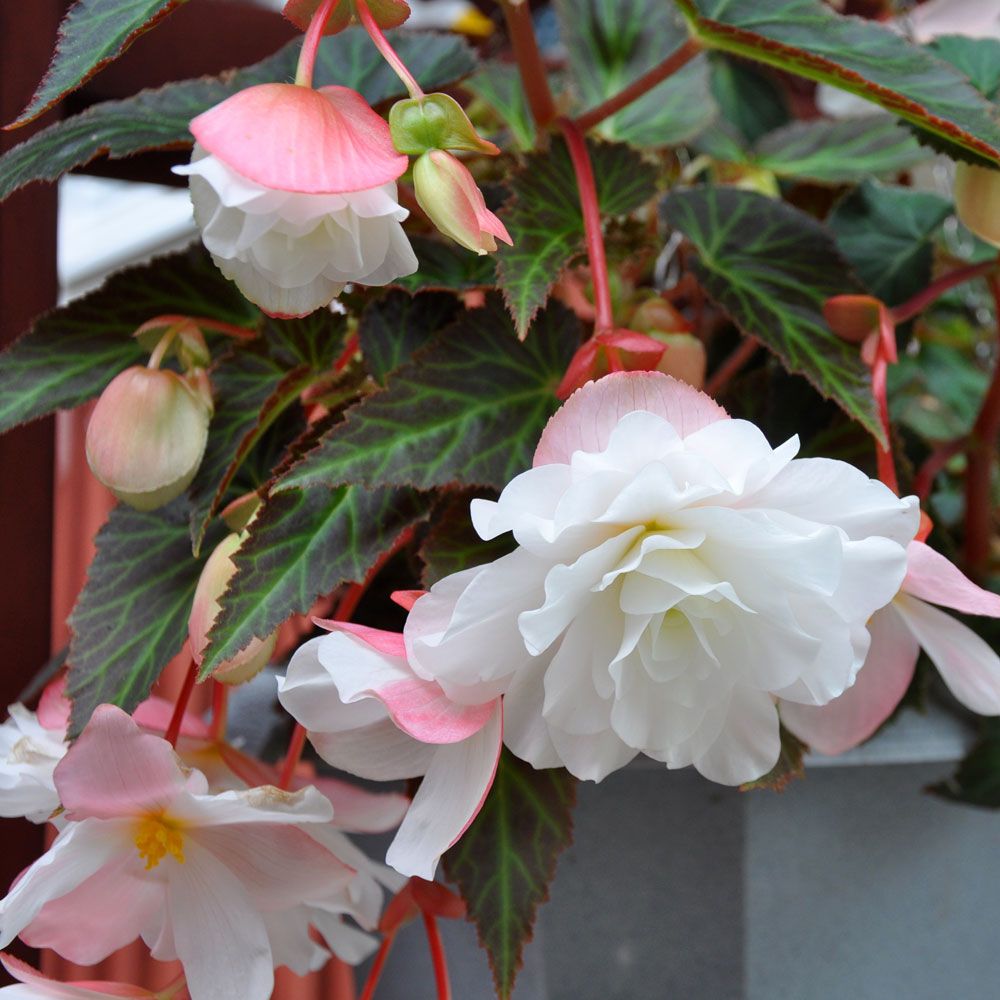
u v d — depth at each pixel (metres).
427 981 0.63
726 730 0.49
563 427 0.47
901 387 0.67
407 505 0.53
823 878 0.60
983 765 0.60
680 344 0.56
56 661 0.59
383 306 0.56
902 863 0.61
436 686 0.47
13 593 0.60
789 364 0.55
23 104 0.59
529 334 0.54
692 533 0.46
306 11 0.49
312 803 0.50
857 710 0.54
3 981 0.61
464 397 0.53
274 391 0.54
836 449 0.60
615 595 0.47
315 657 0.48
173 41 0.63
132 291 0.58
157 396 0.52
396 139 0.48
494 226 0.48
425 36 0.62
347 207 0.47
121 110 0.57
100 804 0.50
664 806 0.59
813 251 0.58
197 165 0.45
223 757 0.54
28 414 0.56
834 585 0.46
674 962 0.60
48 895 0.50
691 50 0.57
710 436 0.46
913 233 0.66
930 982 0.62
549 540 0.45
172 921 0.52
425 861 0.47
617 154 0.56
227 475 0.52
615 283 0.58
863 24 0.55
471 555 0.52
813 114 0.85
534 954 0.60
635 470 0.46
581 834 0.59
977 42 0.62
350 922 0.65
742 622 0.47
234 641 0.50
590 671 0.47
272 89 0.46
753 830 0.59
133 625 0.54
